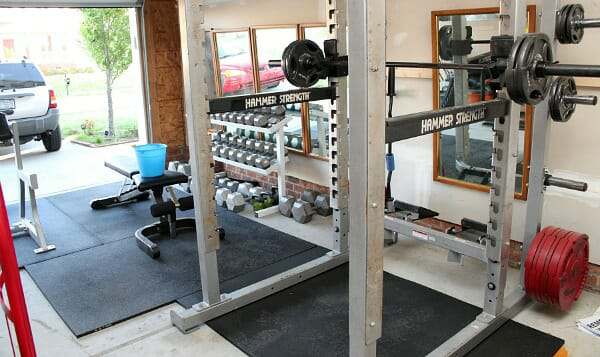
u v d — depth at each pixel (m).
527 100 1.90
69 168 6.12
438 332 2.55
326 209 4.27
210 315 2.72
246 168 4.46
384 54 1.50
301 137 4.39
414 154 3.62
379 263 1.68
